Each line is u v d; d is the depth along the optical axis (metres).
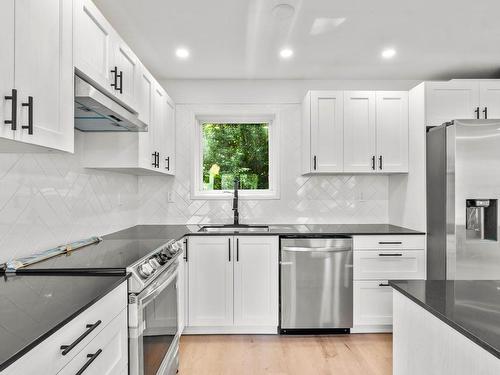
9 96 1.02
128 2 2.05
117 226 2.89
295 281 2.79
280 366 2.33
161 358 1.83
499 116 2.88
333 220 3.50
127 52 2.07
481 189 2.45
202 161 3.71
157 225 3.41
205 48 2.70
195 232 2.84
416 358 1.17
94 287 1.23
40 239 1.82
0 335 0.79
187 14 2.20
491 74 3.31
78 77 1.52
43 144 1.20
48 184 1.90
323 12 2.18
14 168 1.63
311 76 3.37
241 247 2.82
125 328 1.41
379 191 3.50
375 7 2.12
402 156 3.09
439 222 2.64
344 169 3.09
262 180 3.72
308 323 2.80
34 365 0.80
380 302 2.83
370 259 2.84
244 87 3.48
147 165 2.49
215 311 2.82
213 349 2.59
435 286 1.27
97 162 2.32
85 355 1.06
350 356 2.47
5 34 1.01
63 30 1.34
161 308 1.84
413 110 3.02
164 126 2.97
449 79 3.43
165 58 2.90
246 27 2.37
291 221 3.49
